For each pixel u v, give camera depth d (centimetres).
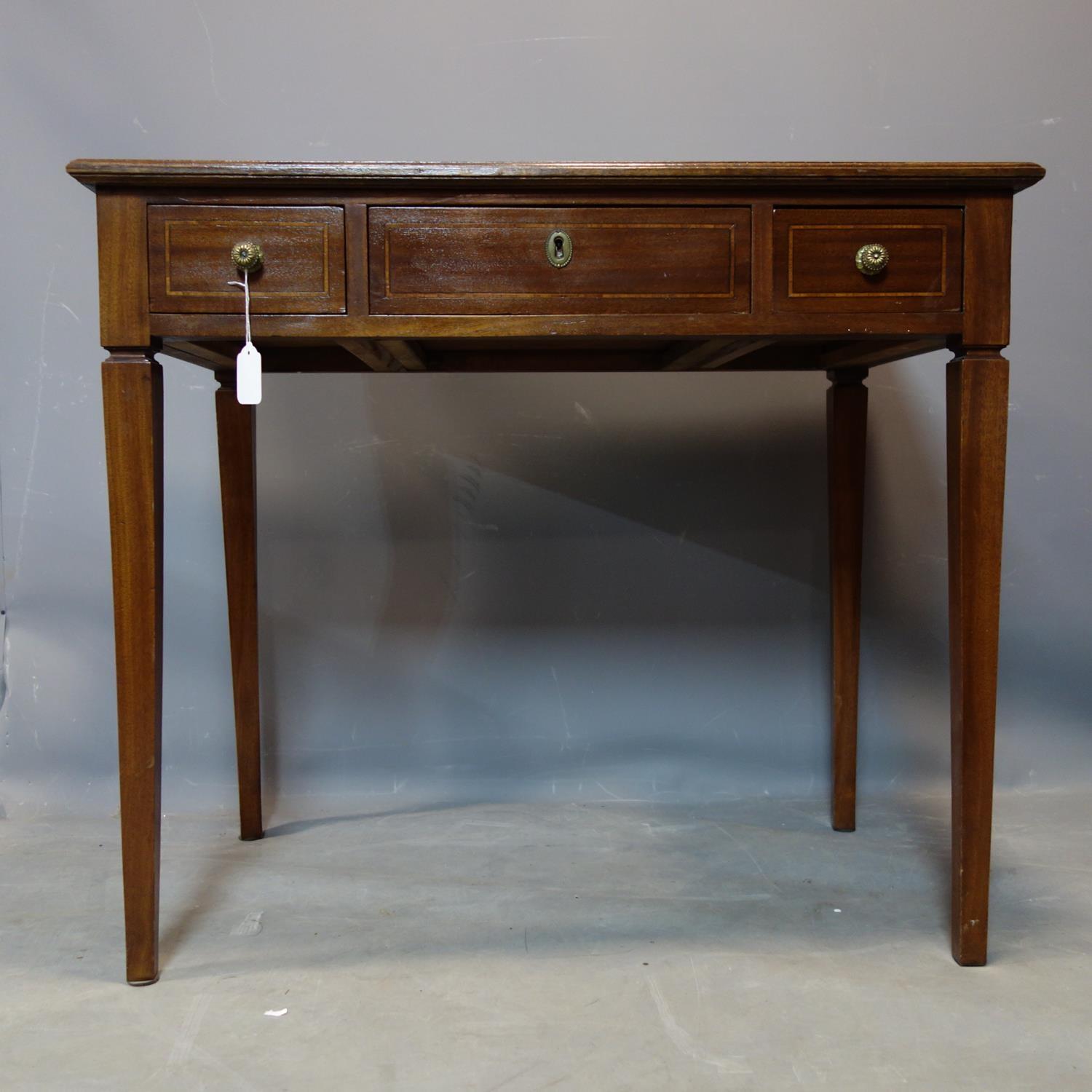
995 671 110
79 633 167
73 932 120
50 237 161
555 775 174
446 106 164
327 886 133
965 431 109
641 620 174
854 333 108
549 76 164
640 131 165
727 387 172
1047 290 171
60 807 168
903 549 174
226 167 102
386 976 108
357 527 170
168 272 104
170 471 168
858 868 139
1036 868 139
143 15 160
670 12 164
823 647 175
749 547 173
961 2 167
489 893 131
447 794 174
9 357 162
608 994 104
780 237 107
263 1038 96
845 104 167
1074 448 174
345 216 105
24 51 159
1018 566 175
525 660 173
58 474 165
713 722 175
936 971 109
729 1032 97
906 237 108
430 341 136
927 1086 88
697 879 135
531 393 170
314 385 168
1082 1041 95
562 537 172
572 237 106
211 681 170
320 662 171
